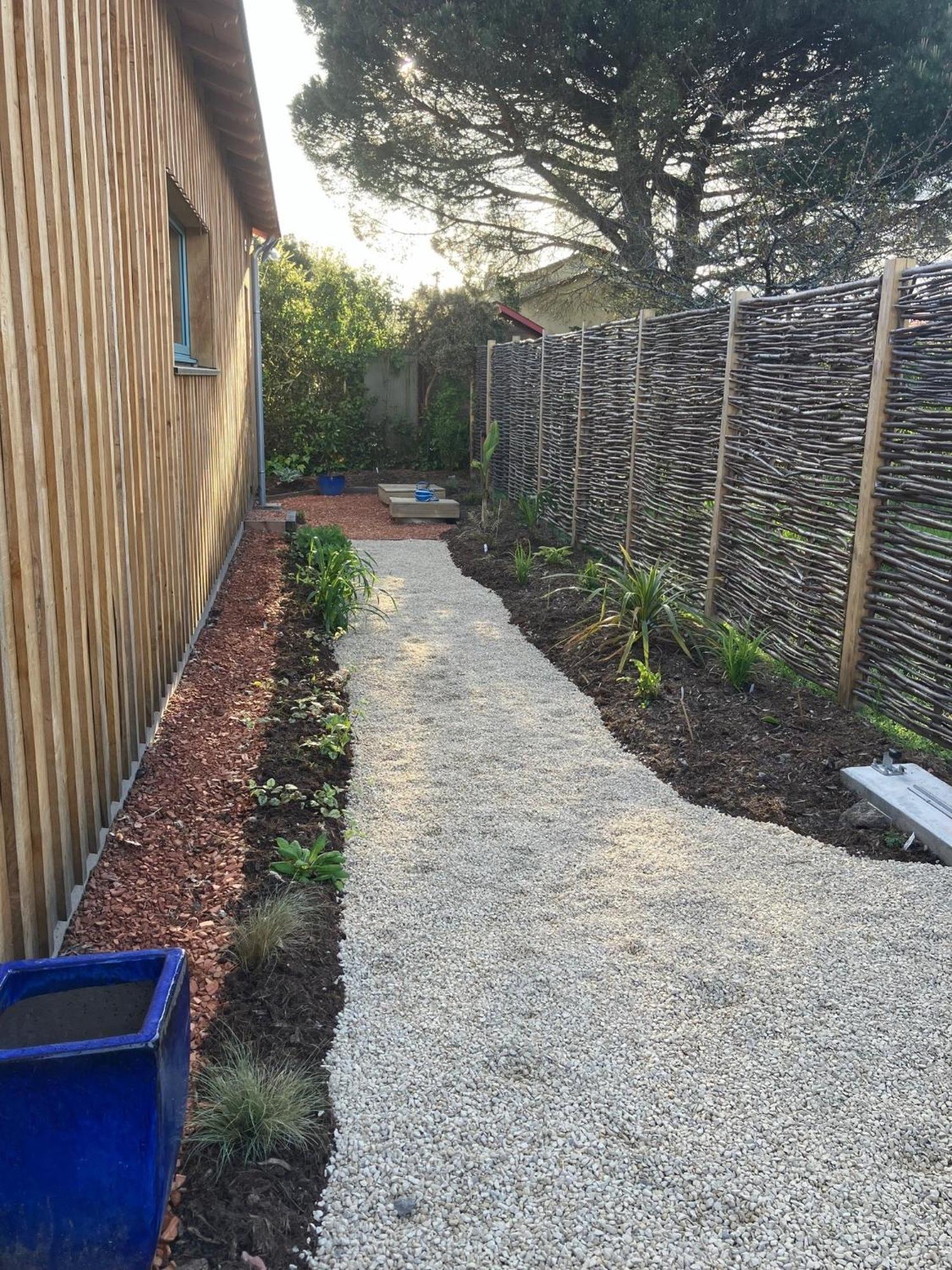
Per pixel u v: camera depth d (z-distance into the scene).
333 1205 1.82
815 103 10.98
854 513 4.30
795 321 4.77
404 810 3.55
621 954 2.65
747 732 4.21
